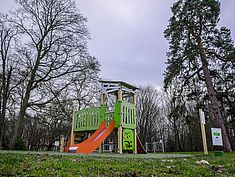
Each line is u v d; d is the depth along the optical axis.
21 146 17.59
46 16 17.31
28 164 3.81
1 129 15.46
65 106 17.94
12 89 16.66
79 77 17.77
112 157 6.38
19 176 2.81
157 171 3.76
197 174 3.67
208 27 16.02
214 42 15.55
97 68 18.47
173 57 16.45
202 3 15.87
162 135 35.59
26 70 16.39
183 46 16.02
